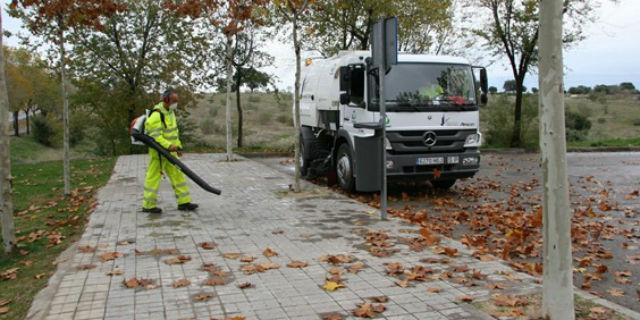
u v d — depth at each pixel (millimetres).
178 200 9188
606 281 5879
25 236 7836
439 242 6859
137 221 8289
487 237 7750
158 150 8766
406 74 10875
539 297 4859
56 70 20906
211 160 17875
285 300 4852
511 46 24156
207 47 22156
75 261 6137
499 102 25969
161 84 22547
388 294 4980
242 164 16656
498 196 11648
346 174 11602
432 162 10867
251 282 5352
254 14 13727
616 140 27344
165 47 22562
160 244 6879
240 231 7605
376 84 10602
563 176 4191
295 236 7297
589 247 7199
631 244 7402
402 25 19531
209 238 7199
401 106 10664
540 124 4258
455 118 11000
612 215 9477
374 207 9906
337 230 7648
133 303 4809
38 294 5242
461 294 4957
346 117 11609
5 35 12242
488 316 4449
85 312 4602
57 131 46344
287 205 9656
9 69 37906
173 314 4547
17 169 16469
